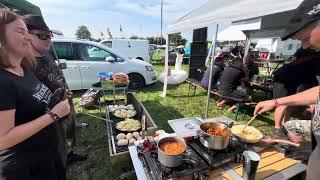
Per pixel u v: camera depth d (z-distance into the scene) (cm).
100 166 263
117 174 243
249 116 441
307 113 293
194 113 457
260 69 1016
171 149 129
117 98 518
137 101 382
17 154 115
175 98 569
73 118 244
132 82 639
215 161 133
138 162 145
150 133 262
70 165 263
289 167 142
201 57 707
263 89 528
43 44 183
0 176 115
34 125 108
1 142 98
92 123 387
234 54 741
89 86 574
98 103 474
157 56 1606
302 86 240
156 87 689
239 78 441
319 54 232
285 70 255
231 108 465
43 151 128
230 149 145
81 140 325
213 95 583
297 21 93
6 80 99
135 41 1234
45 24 186
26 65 124
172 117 430
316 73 230
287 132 181
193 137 158
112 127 305
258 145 163
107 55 594
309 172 104
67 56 544
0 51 101
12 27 103
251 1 215
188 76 736
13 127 101
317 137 98
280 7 161
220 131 147
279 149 160
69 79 546
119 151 239
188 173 121
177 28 457
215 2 346
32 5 360
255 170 121
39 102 120
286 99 128
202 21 311
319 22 86
